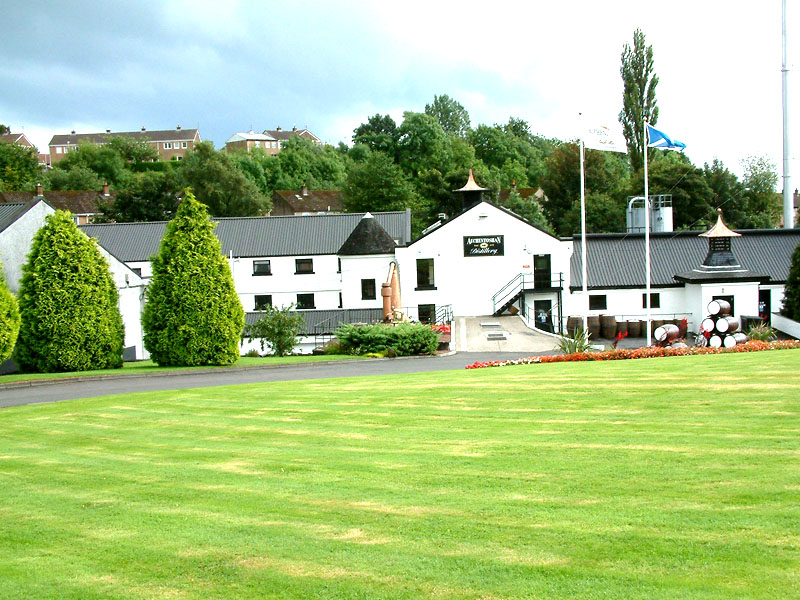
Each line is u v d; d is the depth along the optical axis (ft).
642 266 175.52
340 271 193.47
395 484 39.70
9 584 29.07
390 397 66.18
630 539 30.35
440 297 173.27
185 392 77.30
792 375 62.18
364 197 303.27
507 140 453.58
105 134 592.19
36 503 39.68
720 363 72.74
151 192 292.20
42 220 120.88
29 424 63.87
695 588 25.94
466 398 63.31
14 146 402.93
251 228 205.57
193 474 43.96
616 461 41.42
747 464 39.01
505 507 35.06
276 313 138.00
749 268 172.45
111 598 27.66
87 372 101.30
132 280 138.00
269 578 28.78
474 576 27.96
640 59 311.27
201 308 107.55
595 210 278.46
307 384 78.69
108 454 50.85
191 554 31.42
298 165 431.02
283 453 48.11
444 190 305.73
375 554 30.45
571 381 67.46
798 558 27.68
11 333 95.81
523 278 171.63
